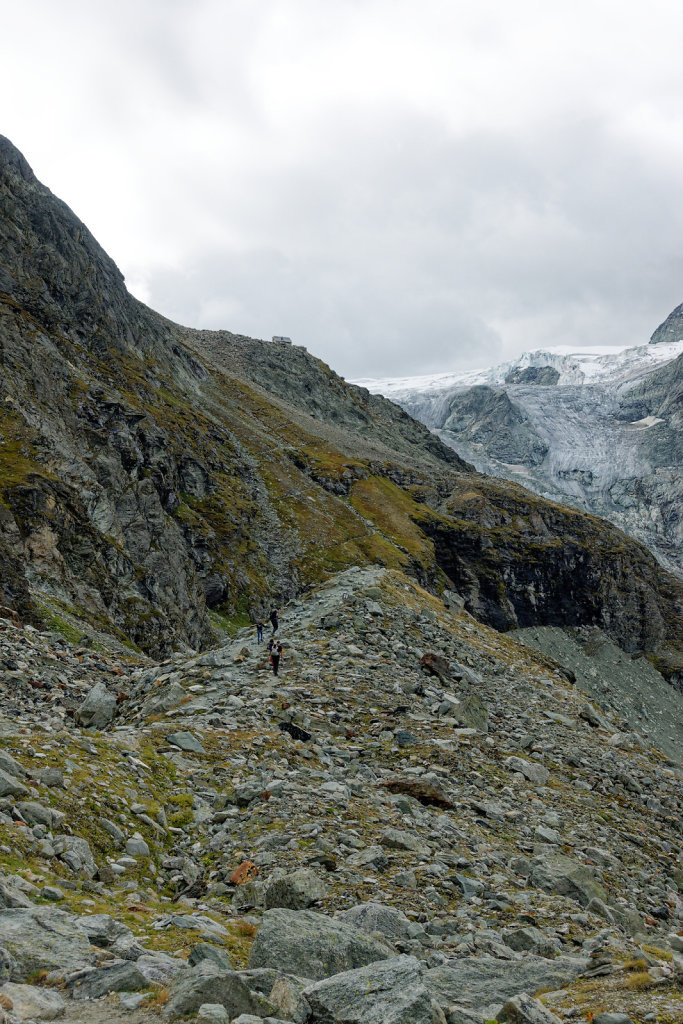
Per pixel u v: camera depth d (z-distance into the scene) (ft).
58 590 223.10
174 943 32.96
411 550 633.20
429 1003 26.25
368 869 50.14
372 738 84.99
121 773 56.54
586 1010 28.43
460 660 126.21
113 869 43.60
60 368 436.35
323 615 129.49
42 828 42.57
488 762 85.56
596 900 52.29
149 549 340.39
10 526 227.61
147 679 107.86
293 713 86.07
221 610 453.17
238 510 570.87
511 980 33.40
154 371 646.74
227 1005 25.12
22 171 565.53
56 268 549.54
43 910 30.66
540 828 69.67
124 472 379.76
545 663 158.51
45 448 321.11
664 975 31.22
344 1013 25.95
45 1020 22.63
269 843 51.57
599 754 102.78
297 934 32.89
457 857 55.83
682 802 96.63
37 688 94.02
